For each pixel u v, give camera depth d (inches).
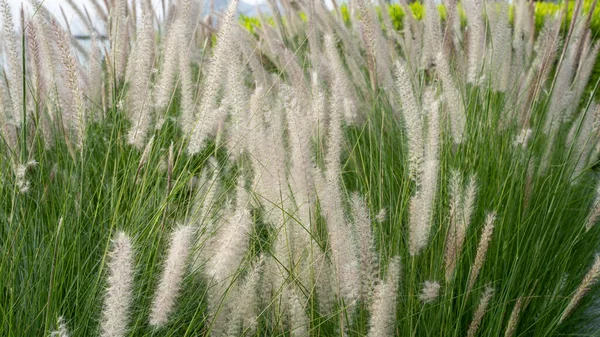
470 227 53.2
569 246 56.6
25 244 48.3
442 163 54.5
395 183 56.9
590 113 62.9
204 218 47.1
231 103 50.4
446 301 46.8
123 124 57.9
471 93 61.5
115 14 61.7
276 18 78.2
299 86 56.1
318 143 50.3
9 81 53.1
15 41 50.5
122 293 37.1
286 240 44.4
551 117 64.8
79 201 49.9
